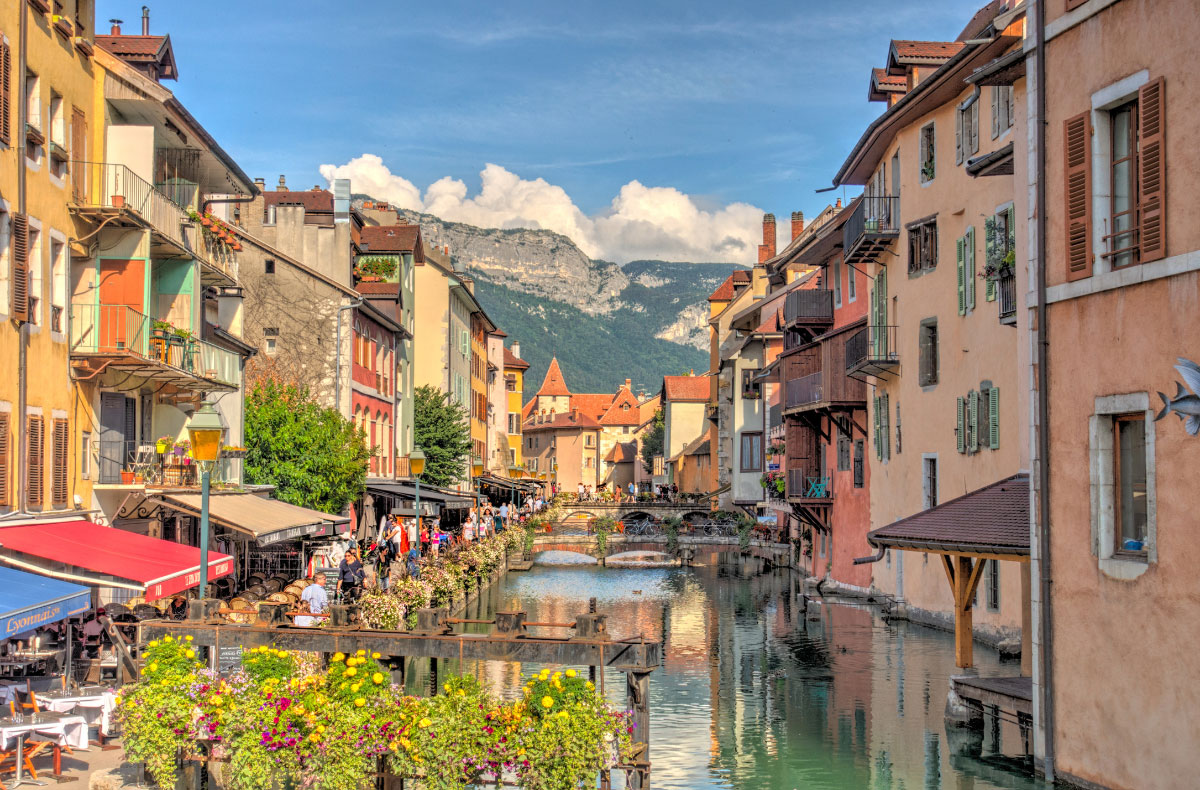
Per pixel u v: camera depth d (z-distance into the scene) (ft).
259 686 38.91
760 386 223.71
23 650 56.44
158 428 88.53
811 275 185.47
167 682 38.88
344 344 132.46
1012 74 59.67
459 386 219.20
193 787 39.32
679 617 115.65
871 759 54.19
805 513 148.25
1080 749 44.09
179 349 82.58
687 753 56.54
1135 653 40.88
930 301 99.50
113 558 56.54
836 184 129.18
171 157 89.51
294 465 110.93
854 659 83.87
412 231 175.73
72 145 70.18
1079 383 44.47
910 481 105.50
